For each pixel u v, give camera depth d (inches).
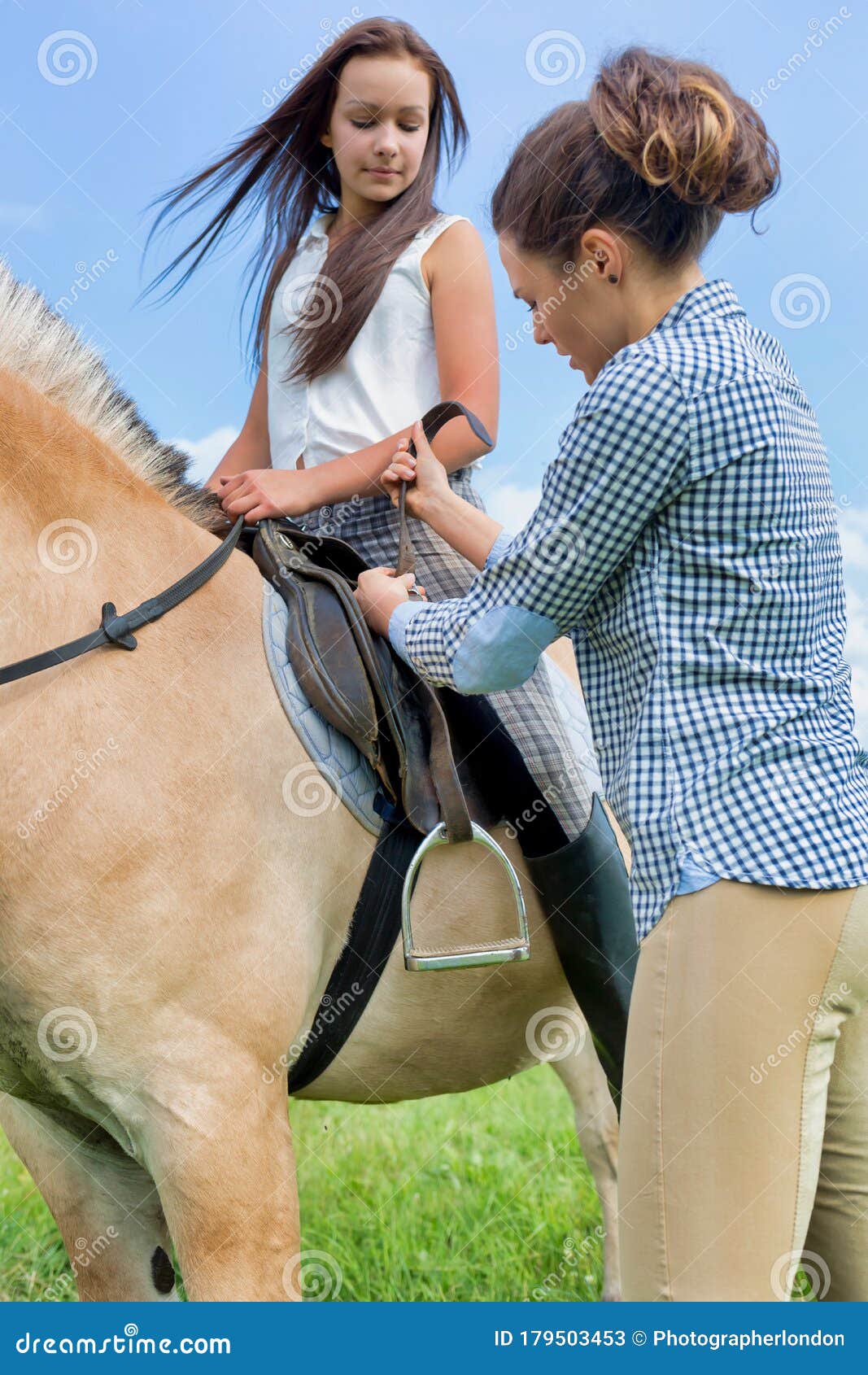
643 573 53.4
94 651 60.6
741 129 53.7
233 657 64.3
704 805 51.0
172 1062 58.4
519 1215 110.7
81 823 57.9
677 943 51.2
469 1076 77.7
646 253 54.8
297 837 63.4
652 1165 51.3
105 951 57.8
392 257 76.9
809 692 52.2
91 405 67.9
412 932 67.2
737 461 51.1
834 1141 56.8
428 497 68.2
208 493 73.2
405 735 67.7
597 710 56.8
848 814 51.1
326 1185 116.6
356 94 77.7
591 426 51.9
